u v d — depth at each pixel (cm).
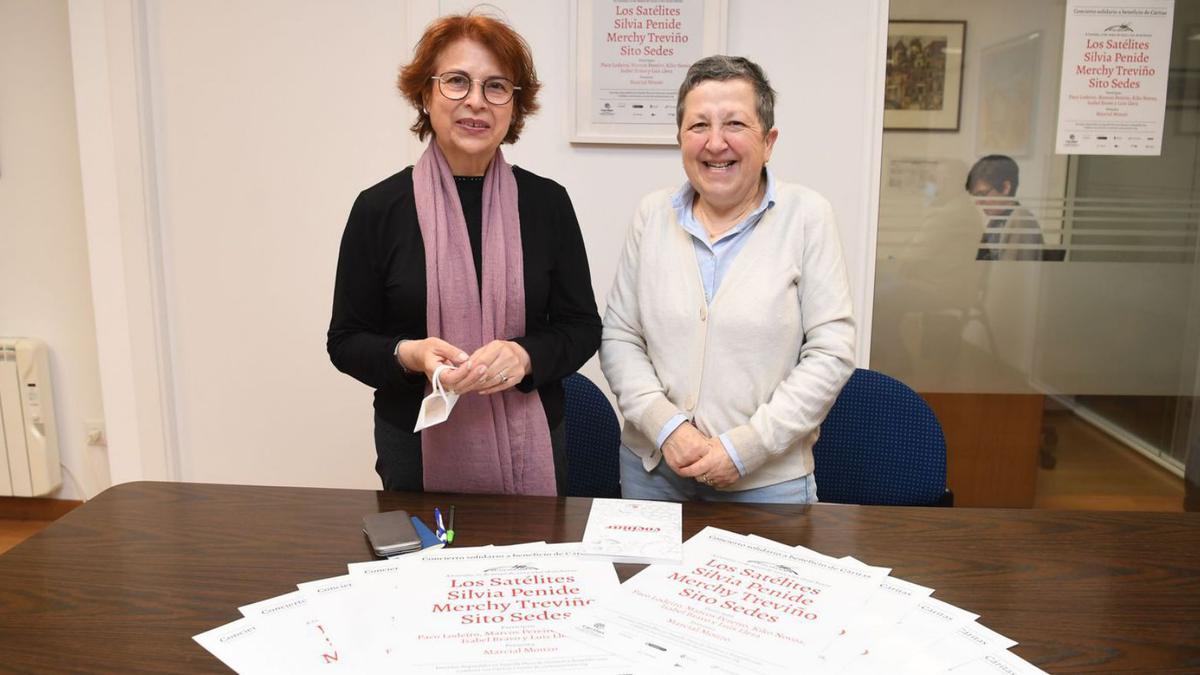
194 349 278
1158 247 265
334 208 265
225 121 262
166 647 96
